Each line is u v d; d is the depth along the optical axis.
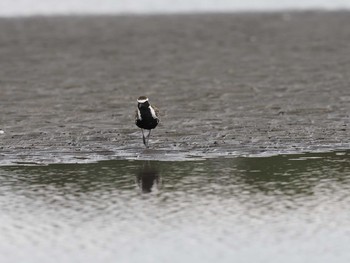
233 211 14.18
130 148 18.42
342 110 21.91
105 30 42.50
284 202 14.62
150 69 30.23
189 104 23.11
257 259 12.05
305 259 12.03
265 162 17.20
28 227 13.57
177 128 20.02
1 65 31.78
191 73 29.08
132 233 13.20
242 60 32.00
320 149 18.19
